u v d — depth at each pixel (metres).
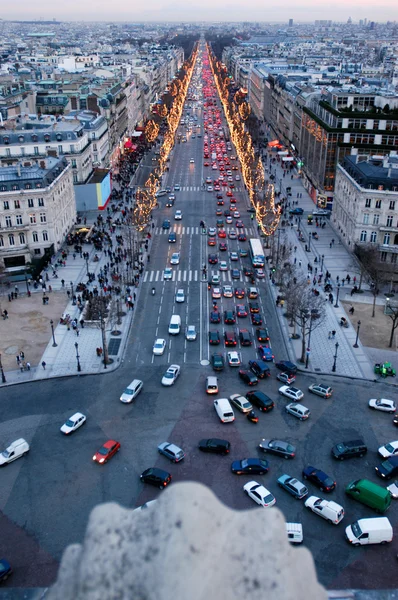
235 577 12.37
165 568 12.23
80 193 190.00
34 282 134.75
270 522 13.37
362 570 57.28
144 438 79.19
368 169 154.00
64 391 91.31
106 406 87.12
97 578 12.72
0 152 181.25
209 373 97.38
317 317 103.56
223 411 82.38
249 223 189.62
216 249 165.25
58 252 156.62
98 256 154.88
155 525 13.04
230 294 129.75
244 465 71.69
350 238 158.38
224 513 13.66
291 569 12.76
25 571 57.28
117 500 67.31
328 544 60.75
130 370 98.00
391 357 103.00
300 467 73.44
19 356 100.06
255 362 97.56
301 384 93.88
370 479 71.56
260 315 121.25
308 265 147.75
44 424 82.44
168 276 141.38
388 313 118.75
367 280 133.12
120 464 73.69
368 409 86.75
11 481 70.56
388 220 148.25
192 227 185.12
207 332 113.06
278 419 84.06
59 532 62.41
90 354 103.19
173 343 108.12
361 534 59.88
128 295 128.62
